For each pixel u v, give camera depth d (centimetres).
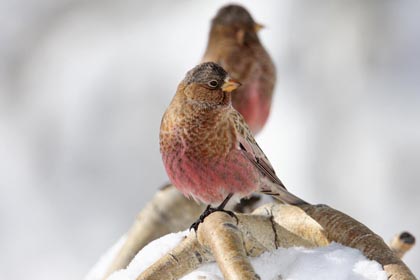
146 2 1543
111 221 1418
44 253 1411
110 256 802
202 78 689
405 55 1360
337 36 1375
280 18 1406
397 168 1288
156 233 797
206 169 696
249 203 765
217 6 1495
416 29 1365
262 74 992
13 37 1558
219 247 495
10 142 1478
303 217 550
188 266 520
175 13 1510
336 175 1304
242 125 705
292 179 1309
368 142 1311
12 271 1398
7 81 1527
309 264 512
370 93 1341
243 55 985
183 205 794
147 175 1428
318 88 1355
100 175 1442
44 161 1468
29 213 1435
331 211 550
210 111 689
